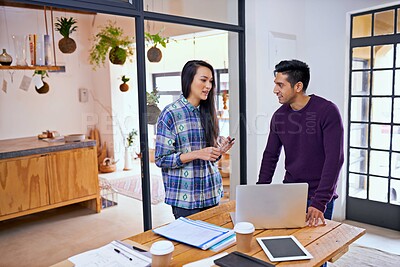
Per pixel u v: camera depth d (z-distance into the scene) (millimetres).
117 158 2910
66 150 2729
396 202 3547
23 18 2430
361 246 3225
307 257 1354
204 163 2188
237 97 3486
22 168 2512
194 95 2117
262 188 1624
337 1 3625
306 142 2004
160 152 2088
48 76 2588
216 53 3244
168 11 2705
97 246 2562
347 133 3797
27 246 2467
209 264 1300
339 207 3852
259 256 1374
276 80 2008
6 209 2445
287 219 1642
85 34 2662
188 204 2154
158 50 2791
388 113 3512
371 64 3564
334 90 3766
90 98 2781
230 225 1731
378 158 3631
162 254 1245
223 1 3170
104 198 2943
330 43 3732
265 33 3393
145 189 2633
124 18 2650
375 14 3475
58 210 2766
